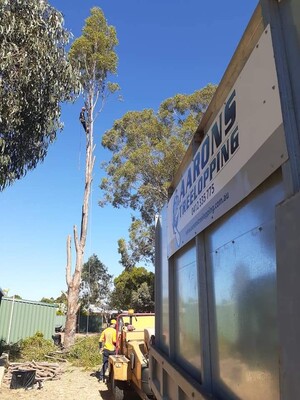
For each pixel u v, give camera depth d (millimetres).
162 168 23500
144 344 8414
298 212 1170
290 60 1418
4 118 8844
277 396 1375
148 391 7320
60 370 13805
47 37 9180
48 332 23688
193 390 2328
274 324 1419
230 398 1908
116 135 25453
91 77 24094
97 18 24812
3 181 9867
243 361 1734
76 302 20516
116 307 42094
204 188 2467
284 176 1355
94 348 17266
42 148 10547
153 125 24359
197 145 2783
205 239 2477
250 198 1698
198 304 2482
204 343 2338
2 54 8258
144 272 35875
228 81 2064
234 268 1894
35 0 8844
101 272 49062
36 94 9414
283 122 1374
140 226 25562
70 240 21703
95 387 11297
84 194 22219
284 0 1485
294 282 1167
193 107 24672
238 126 1849
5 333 20609
